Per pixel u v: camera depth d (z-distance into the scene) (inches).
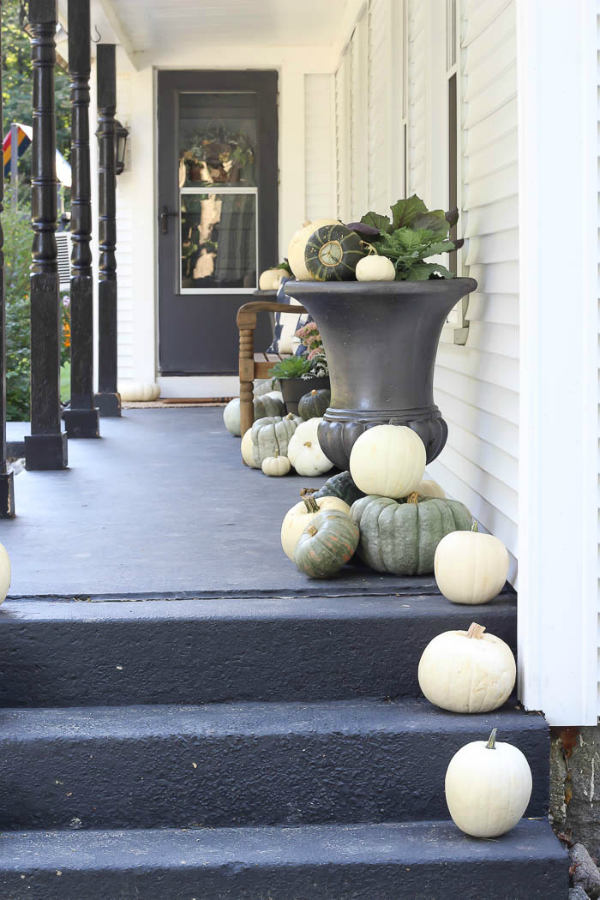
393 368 134.4
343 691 105.7
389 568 118.6
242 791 97.2
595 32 96.7
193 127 353.7
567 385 98.8
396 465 124.3
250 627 104.3
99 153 300.0
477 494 134.3
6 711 102.9
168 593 111.5
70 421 255.6
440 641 101.3
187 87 350.9
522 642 102.7
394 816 97.6
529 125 97.3
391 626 105.1
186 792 97.0
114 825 97.0
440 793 97.3
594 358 98.6
